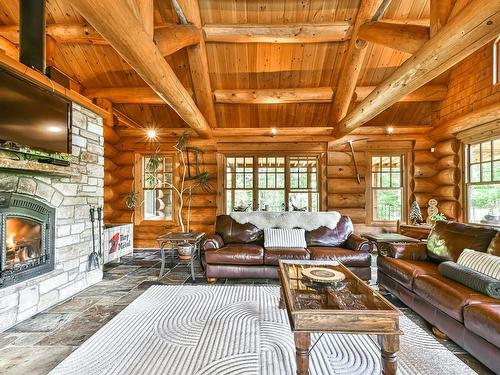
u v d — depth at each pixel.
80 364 1.91
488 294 2.03
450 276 2.41
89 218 3.59
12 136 2.36
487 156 4.53
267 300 3.04
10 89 2.35
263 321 2.54
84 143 3.48
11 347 2.12
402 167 5.95
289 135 5.92
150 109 5.83
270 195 6.16
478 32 2.02
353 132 5.86
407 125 5.96
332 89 5.19
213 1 3.94
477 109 4.36
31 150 2.55
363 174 5.93
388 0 3.46
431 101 5.52
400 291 2.92
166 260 4.91
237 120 6.05
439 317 2.27
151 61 2.52
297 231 4.09
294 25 4.09
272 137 5.95
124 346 2.13
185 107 3.69
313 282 2.24
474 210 4.79
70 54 4.64
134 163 5.99
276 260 3.65
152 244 5.96
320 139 5.91
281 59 4.80
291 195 6.12
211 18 4.13
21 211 2.57
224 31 4.13
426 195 5.80
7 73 2.32
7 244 2.50
